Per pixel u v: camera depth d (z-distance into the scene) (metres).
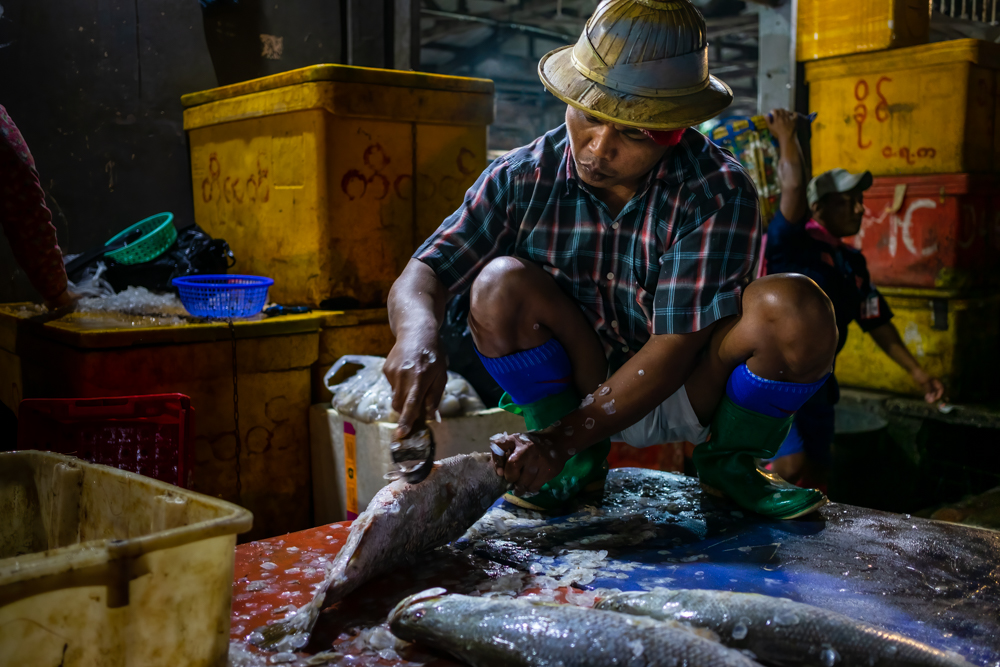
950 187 4.68
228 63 4.18
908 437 4.78
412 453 1.60
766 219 4.08
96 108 3.84
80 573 1.14
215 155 3.87
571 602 1.66
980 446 4.50
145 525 1.46
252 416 3.12
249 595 1.72
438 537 1.87
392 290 2.03
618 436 2.40
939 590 1.72
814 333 1.86
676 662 1.20
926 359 4.89
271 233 3.57
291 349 3.16
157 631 1.23
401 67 4.59
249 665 1.43
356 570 1.62
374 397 3.00
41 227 2.92
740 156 4.12
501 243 2.16
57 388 2.89
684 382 2.11
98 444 2.35
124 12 3.87
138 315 3.13
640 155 1.83
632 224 2.01
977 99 4.67
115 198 3.94
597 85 1.77
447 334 3.23
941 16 7.18
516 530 2.09
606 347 2.21
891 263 5.02
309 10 4.38
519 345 2.06
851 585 1.74
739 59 11.33
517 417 3.11
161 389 2.88
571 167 2.05
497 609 1.39
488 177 2.16
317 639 1.53
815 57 5.20
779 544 1.97
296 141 3.34
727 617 1.40
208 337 2.95
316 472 3.29
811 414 3.62
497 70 11.29
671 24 1.77
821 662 1.33
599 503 2.29
